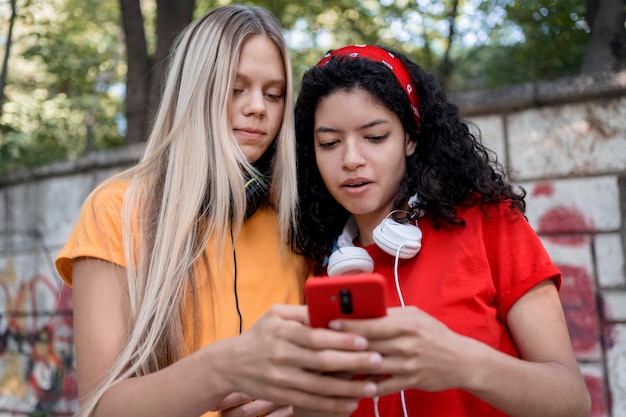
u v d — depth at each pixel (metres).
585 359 3.03
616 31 3.78
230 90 1.52
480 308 1.33
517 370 1.10
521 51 5.73
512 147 3.27
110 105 8.30
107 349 1.28
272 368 1.00
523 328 1.31
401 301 1.37
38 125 6.96
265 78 1.56
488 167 1.53
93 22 8.06
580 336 3.05
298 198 1.68
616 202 3.05
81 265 1.38
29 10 6.57
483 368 1.05
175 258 1.38
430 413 1.31
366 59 1.47
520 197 1.43
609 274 3.03
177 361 1.23
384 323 0.99
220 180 1.47
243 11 1.62
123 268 1.38
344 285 0.98
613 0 3.79
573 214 3.12
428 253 1.44
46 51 6.95
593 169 3.11
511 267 1.36
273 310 1.05
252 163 1.67
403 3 6.82
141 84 4.85
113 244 1.38
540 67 5.45
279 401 1.03
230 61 1.52
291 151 1.61
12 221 4.91
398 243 1.40
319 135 1.47
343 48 1.58
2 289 4.93
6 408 4.83
